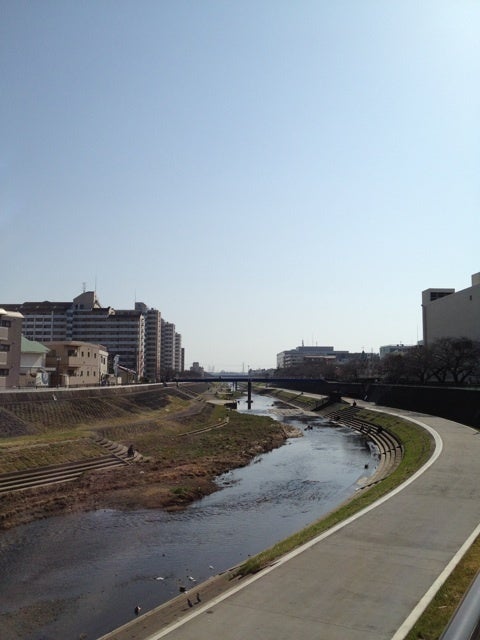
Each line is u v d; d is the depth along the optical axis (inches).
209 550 1257.4
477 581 380.2
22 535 1350.9
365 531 991.6
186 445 2770.7
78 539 1330.0
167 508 1620.3
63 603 974.4
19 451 1940.2
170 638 604.1
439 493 1282.0
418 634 592.7
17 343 3341.5
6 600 987.9
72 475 1918.1
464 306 5344.5
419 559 836.6
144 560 1192.8
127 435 2775.6
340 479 2096.5
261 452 2785.4
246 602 692.7
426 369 4712.1
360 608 666.2
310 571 794.2
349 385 6402.6
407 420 3088.1
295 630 614.2
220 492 1862.7
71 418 2812.5
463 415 3228.3
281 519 1520.7
